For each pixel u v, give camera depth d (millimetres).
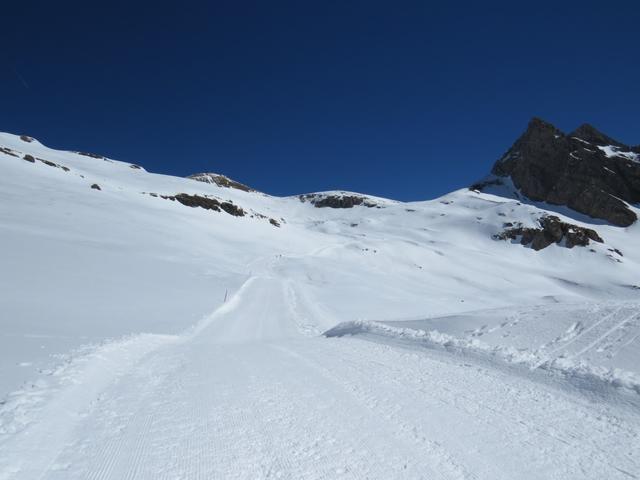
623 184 177750
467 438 5195
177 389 7148
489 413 6074
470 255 113438
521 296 70938
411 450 4824
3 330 12453
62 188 80875
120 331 15102
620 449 4938
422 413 6035
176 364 9422
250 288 40781
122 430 5207
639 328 9289
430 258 101812
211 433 5160
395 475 4242
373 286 56031
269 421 5605
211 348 12242
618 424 5648
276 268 63969
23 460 4191
